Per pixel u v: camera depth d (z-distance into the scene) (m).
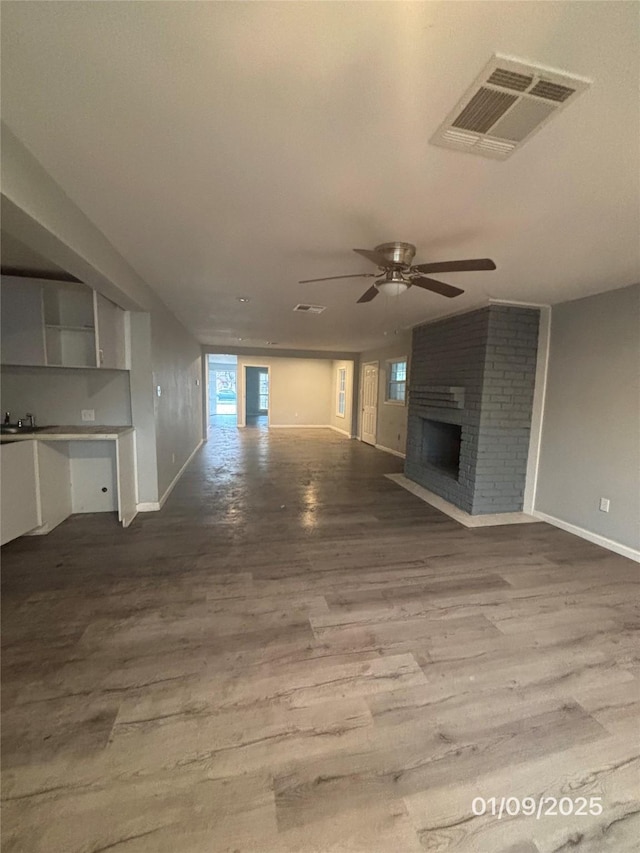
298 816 1.25
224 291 3.79
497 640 2.14
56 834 1.18
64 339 3.67
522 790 1.35
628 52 1.04
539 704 1.72
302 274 3.17
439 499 4.80
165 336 4.55
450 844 1.19
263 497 4.75
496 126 1.34
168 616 2.28
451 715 1.65
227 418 14.27
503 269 2.87
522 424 4.21
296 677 1.83
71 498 3.92
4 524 2.96
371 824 1.24
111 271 2.58
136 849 1.16
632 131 1.35
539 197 1.84
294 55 1.08
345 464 6.80
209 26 1.00
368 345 8.32
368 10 0.95
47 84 1.20
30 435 3.26
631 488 3.22
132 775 1.36
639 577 2.88
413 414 5.64
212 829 1.21
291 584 2.68
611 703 1.73
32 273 3.18
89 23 1.00
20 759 1.41
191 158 1.59
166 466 4.70
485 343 4.03
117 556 3.04
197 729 1.55
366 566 2.97
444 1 0.92
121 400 3.95
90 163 1.63
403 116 1.31
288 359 11.69
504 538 3.59
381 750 1.48
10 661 1.89
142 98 1.26
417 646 2.07
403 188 1.79
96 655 1.94
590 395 3.58
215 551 3.17
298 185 1.79
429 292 3.59
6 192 1.42
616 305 3.34
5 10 0.97
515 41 1.02
